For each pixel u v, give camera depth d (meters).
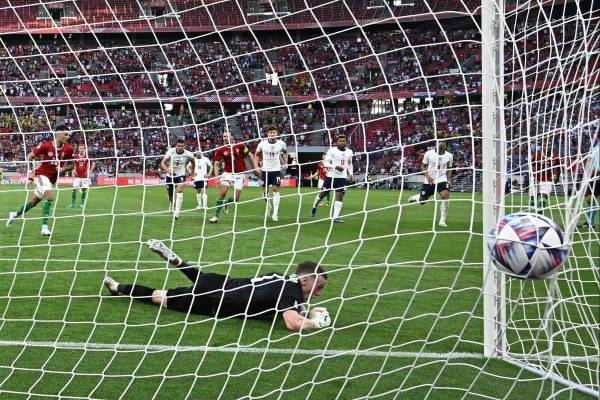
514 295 9.59
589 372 6.02
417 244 15.32
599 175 4.88
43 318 8.02
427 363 6.13
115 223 19.53
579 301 8.07
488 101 6.55
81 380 5.91
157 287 10.00
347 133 30.23
